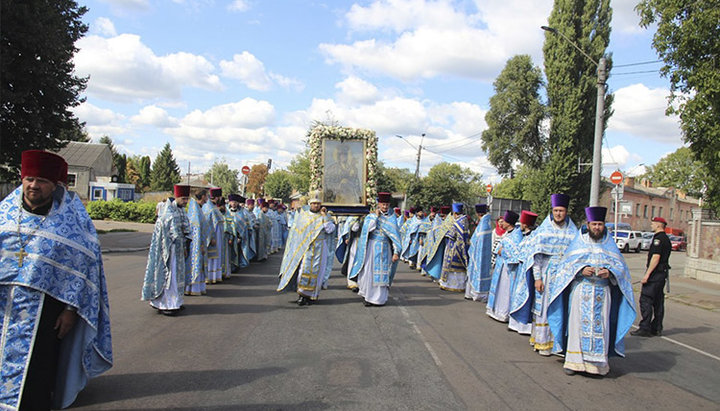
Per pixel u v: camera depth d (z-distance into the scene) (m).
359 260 9.70
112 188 42.25
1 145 16.80
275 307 8.98
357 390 5.01
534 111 38.22
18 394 3.73
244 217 14.11
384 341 6.95
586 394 5.30
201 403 4.52
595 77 31.55
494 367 6.05
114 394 4.67
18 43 15.51
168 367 5.48
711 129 10.88
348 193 13.03
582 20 31.80
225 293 10.24
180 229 8.05
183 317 7.90
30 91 16.52
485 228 10.91
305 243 9.32
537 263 6.76
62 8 17.34
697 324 9.91
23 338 3.80
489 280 10.76
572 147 31.64
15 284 3.80
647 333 8.58
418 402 4.78
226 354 6.03
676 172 60.09
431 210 15.78
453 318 8.80
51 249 3.94
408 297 10.91
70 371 4.31
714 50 10.72
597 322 5.88
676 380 5.98
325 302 9.76
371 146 13.15
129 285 10.63
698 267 18.05
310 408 4.50
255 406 4.50
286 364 5.73
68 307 4.03
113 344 6.29
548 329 6.64
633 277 17.72
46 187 3.97
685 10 11.11
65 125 18.02
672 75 11.46
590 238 6.05
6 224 3.88
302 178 53.81
